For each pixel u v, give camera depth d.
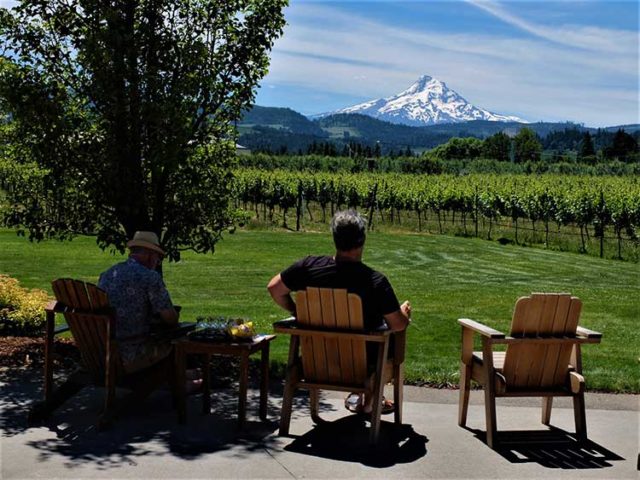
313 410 5.49
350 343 4.96
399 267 19.48
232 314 10.96
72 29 6.94
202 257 20.72
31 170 7.28
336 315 4.91
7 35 6.80
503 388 4.96
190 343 5.27
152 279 5.46
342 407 5.88
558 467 4.57
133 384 5.41
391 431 5.27
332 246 25.00
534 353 5.05
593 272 19.28
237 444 4.89
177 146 6.62
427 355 8.03
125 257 19.20
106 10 6.77
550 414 5.51
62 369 6.80
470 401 6.16
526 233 32.41
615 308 12.56
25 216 7.22
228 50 7.20
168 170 6.75
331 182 38.12
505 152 159.25
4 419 5.34
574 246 27.58
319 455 4.71
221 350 5.22
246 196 36.72
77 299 5.34
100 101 6.84
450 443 5.02
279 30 7.27
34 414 5.29
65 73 7.00
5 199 7.40
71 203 7.27
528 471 4.49
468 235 32.31
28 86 6.60
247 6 7.21
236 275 16.94
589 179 55.31
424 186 36.53
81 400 5.91
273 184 36.28
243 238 27.12
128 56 6.68
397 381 5.39
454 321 10.68
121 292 5.41
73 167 7.04
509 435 5.21
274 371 6.92
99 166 6.94
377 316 5.04
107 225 7.37
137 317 5.44
